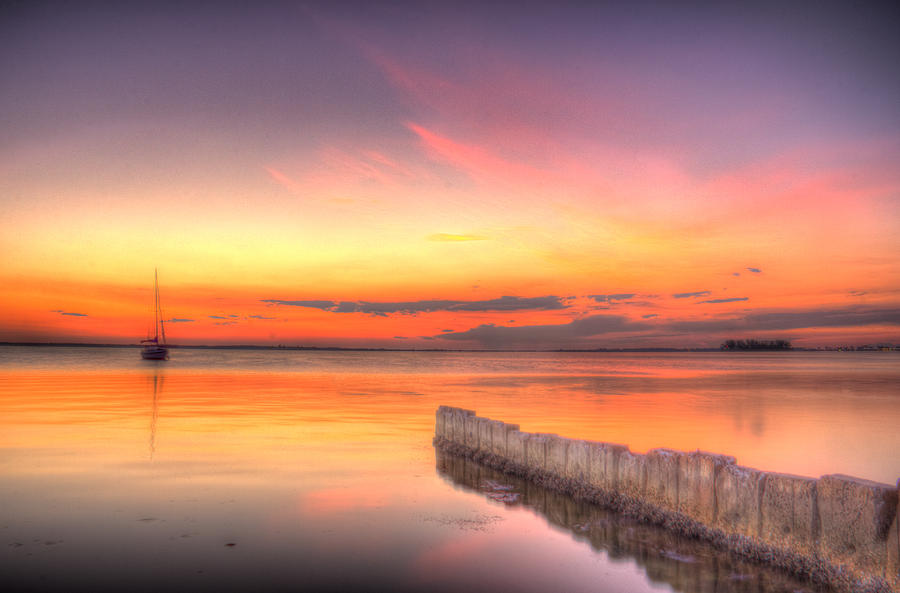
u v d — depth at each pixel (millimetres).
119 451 13930
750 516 7000
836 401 29125
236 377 47688
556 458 10539
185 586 6281
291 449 14453
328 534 8031
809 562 6301
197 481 11031
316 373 56938
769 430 18797
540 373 63844
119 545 7484
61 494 9992
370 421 20188
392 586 6395
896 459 14273
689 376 56500
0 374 47781
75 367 63375
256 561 7020
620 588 6406
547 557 7262
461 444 13898
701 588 6344
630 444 16062
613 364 106375
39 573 6562
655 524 8312
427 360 150875
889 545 5637
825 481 6238
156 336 90688
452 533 8133
